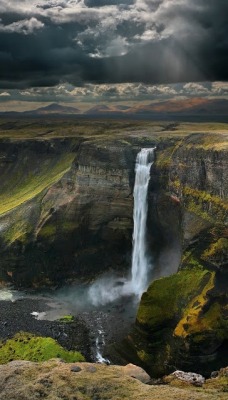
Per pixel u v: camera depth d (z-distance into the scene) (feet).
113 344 271.08
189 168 338.75
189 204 330.75
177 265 348.38
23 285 407.03
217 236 283.59
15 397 160.56
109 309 330.54
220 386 175.83
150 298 271.28
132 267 397.80
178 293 271.49
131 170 407.03
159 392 162.40
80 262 411.34
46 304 346.74
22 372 178.81
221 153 302.86
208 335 232.53
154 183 384.88
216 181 307.99
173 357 240.94
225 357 238.68
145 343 258.57
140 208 394.52
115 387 166.91
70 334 285.02
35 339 264.52
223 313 245.45
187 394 159.94
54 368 182.80
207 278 267.39
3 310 329.93
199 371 232.94
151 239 384.27
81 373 178.60
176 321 258.37
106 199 411.13
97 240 412.77
